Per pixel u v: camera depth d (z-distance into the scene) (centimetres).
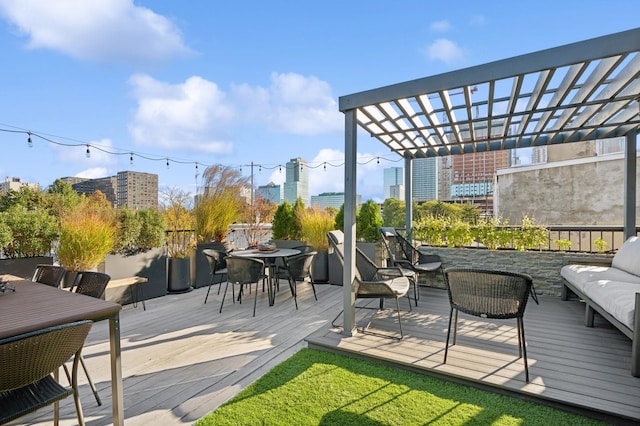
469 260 532
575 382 227
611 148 774
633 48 222
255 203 953
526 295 239
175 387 245
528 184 879
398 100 307
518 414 204
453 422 197
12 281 258
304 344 325
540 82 287
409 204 612
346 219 327
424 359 266
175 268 554
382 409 211
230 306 469
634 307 240
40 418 211
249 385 243
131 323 392
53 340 148
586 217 781
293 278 477
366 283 321
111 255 462
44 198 629
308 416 205
